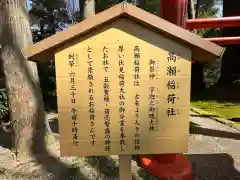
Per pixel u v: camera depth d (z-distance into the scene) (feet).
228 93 37.40
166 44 5.96
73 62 5.94
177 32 5.77
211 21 12.81
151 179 10.10
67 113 6.10
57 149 12.45
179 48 5.97
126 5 5.69
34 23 32.65
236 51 39.50
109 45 5.93
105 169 10.83
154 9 34.63
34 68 11.87
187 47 5.95
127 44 5.93
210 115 23.58
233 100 33.94
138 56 5.97
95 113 6.12
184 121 6.18
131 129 6.20
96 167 10.97
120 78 6.03
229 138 16.20
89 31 5.86
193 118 21.86
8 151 12.26
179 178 9.70
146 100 6.11
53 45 5.78
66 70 5.96
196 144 14.83
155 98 6.11
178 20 10.70
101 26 5.86
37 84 11.97
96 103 6.09
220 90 39.04
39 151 11.76
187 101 6.12
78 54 5.92
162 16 10.90
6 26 11.09
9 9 11.00
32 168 10.81
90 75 5.99
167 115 6.17
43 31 32.55
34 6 32.37
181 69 6.02
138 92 6.08
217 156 13.19
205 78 48.98
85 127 6.16
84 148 6.23
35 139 11.69
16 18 11.08
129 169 6.59
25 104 11.48
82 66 5.96
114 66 5.99
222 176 11.18
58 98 6.05
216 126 19.20
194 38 5.79
